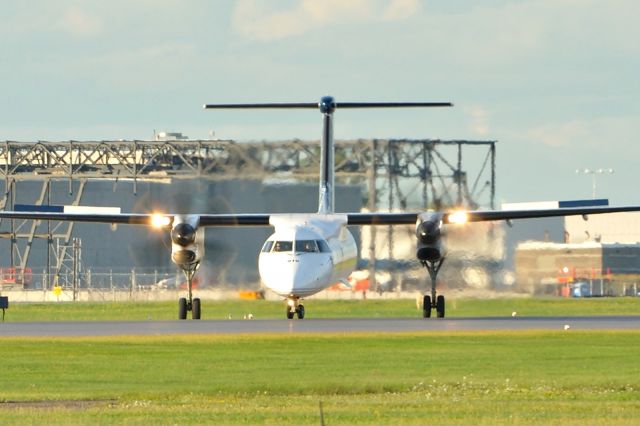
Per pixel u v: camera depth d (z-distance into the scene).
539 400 99.62
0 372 116.69
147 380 111.69
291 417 92.06
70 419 91.56
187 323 176.62
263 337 145.25
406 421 90.25
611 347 134.62
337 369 118.19
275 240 181.75
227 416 92.62
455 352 130.38
